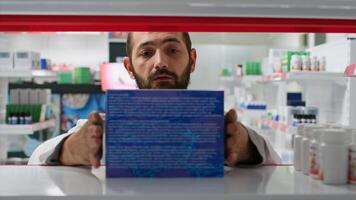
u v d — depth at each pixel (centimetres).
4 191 76
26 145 465
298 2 75
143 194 74
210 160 88
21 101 444
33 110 424
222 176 89
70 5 77
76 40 638
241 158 104
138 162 87
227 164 106
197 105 87
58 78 543
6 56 406
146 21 88
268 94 518
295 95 426
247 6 77
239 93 651
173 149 87
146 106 86
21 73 403
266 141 114
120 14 83
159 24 88
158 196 74
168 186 80
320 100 375
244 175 93
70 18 87
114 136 87
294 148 101
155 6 77
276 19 89
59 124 483
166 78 124
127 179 86
